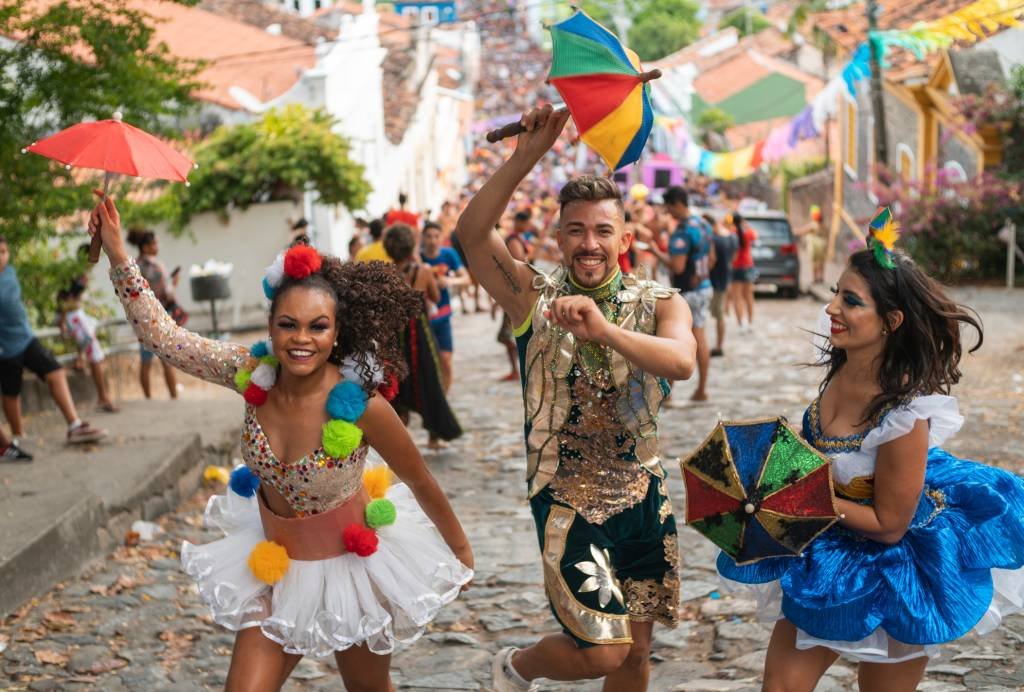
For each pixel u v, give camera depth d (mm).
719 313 13281
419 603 3492
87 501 6457
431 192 38406
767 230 22172
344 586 3422
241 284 20688
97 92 9859
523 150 3475
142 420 9203
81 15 9500
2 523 6055
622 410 3557
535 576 5934
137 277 3553
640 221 16141
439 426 8625
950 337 3188
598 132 3219
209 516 3830
